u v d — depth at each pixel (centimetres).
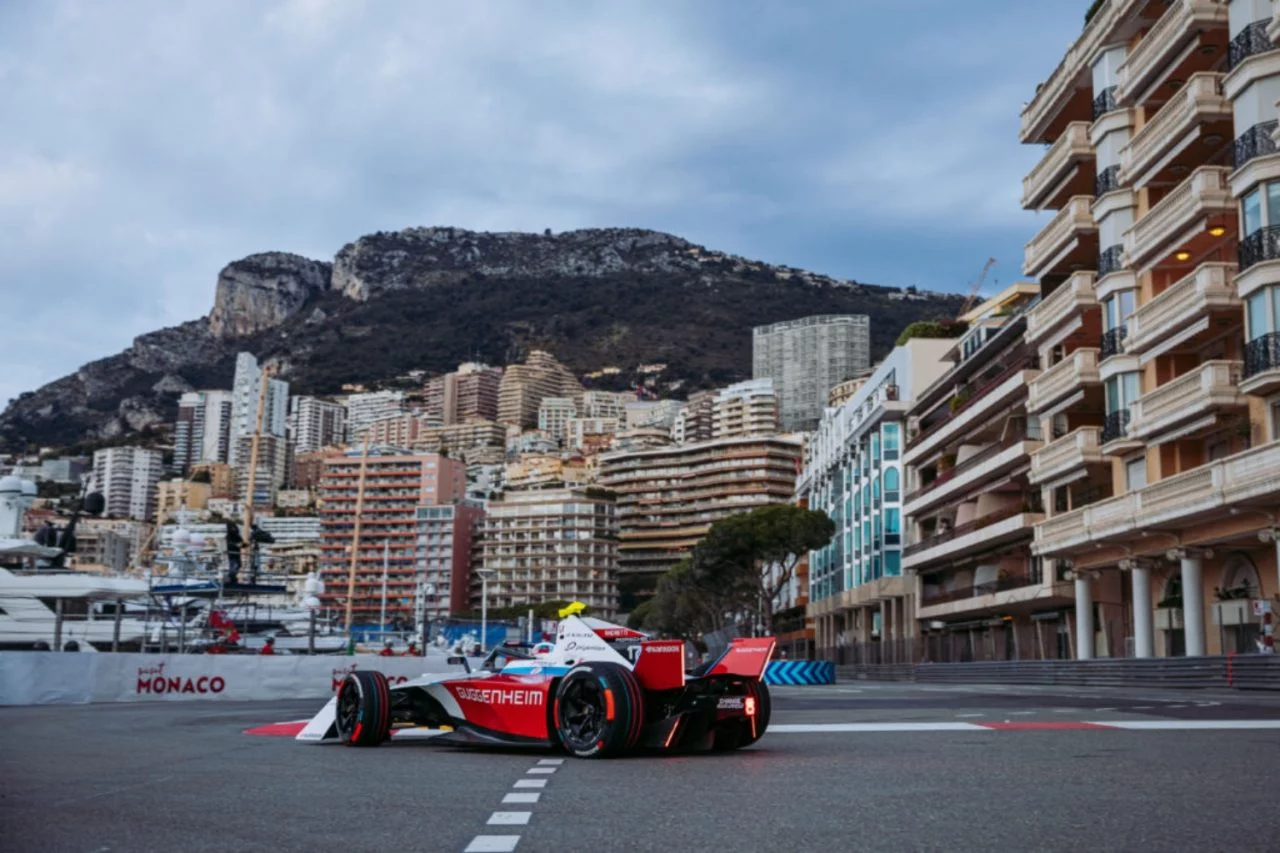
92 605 4109
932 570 7500
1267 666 2839
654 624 13000
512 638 11650
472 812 704
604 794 780
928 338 8200
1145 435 3834
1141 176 3984
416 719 1225
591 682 1052
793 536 8631
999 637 6619
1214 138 3628
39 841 614
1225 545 3656
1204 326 3556
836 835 607
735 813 688
